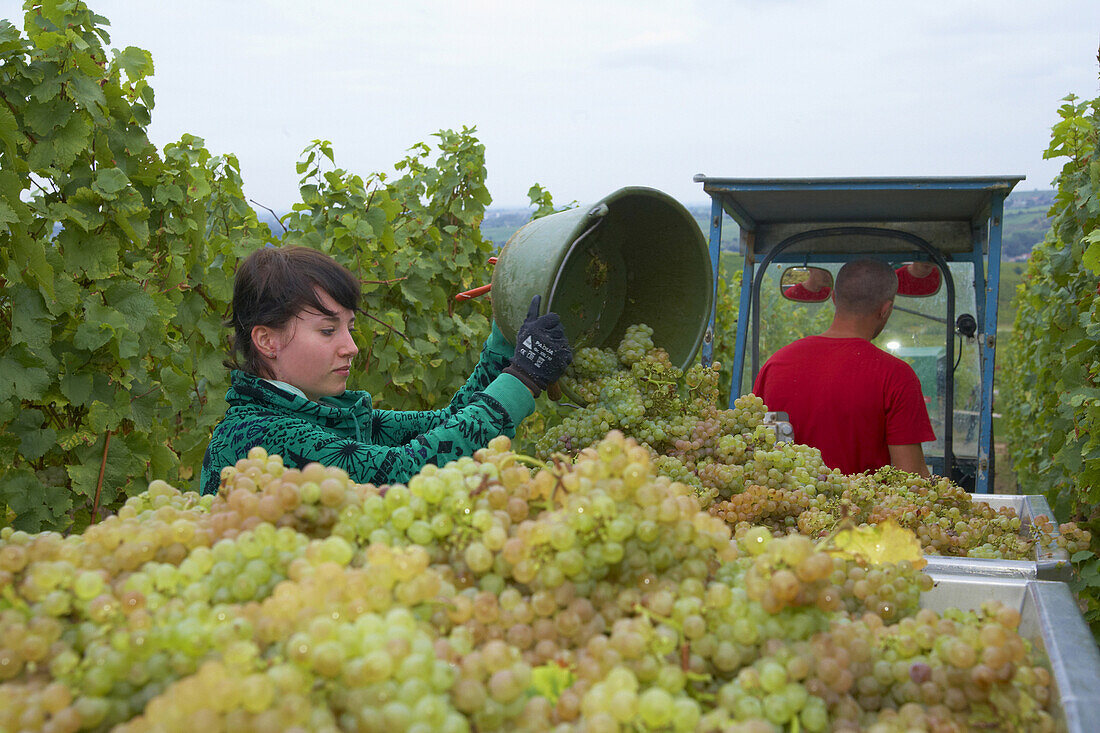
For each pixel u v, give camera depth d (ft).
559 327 7.18
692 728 2.79
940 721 3.19
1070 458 13.97
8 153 10.67
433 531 3.70
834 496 7.94
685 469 7.73
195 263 14.74
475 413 6.92
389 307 20.22
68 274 11.74
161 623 3.00
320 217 19.27
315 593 3.07
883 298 13.46
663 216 7.95
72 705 2.80
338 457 6.64
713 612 3.31
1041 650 3.86
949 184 13.16
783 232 17.04
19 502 11.02
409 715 2.65
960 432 16.78
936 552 7.57
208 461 7.24
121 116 12.53
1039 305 20.24
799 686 3.09
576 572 3.39
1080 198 13.96
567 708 2.92
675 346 8.50
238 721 2.57
